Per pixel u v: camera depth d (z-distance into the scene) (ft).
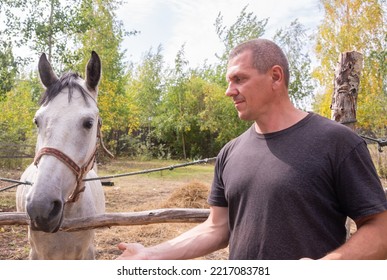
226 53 81.82
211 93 77.41
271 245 4.83
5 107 50.52
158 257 5.64
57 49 36.32
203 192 26.91
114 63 58.90
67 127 7.41
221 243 5.99
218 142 79.87
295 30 72.28
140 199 30.86
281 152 5.00
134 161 70.18
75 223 8.65
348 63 9.35
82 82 8.49
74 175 7.53
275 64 5.24
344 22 50.49
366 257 4.28
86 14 38.96
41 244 9.05
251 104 5.27
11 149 46.78
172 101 82.07
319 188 4.72
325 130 4.91
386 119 42.50
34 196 6.75
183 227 21.45
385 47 48.26
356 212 4.53
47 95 8.00
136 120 78.69
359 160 4.66
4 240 18.16
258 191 5.02
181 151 82.74
